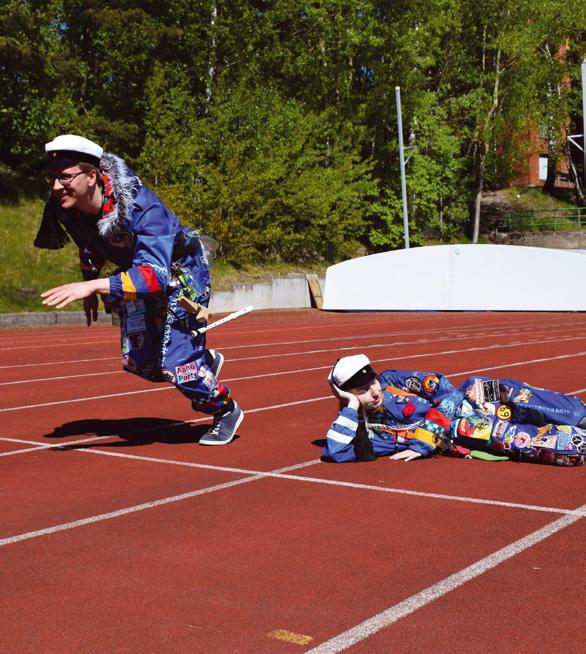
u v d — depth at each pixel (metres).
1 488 5.75
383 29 43.81
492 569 3.99
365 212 46.09
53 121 33.97
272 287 35.84
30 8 34.25
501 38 49.00
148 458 6.65
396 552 4.27
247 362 14.10
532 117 51.50
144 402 9.75
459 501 5.23
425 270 35.59
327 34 43.56
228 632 3.31
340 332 22.11
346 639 3.22
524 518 4.86
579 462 6.12
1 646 3.21
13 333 23.03
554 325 24.86
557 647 3.13
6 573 4.02
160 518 4.95
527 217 56.19
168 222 6.20
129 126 35.44
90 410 9.21
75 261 31.16
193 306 6.46
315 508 5.12
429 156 48.59
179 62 38.62
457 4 46.88
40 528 4.78
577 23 50.91
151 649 3.16
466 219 51.16
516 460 6.30
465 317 30.33
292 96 43.75
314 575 3.95
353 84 46.41
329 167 43.00
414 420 6.38
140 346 6.62
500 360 14.13
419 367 13.17
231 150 36.12
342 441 6.30
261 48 43.00
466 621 3.38
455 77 51.19
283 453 6.78
